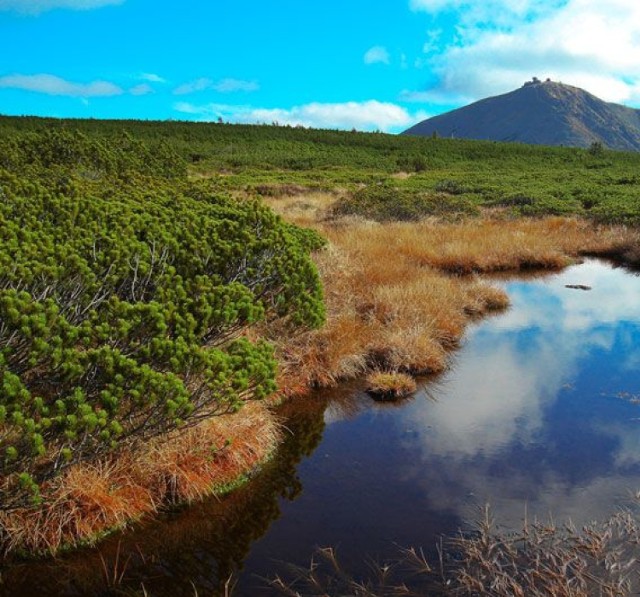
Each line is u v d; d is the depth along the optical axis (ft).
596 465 17.42
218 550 13.92
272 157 194.18
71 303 16.20
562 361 27.22
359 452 18.75
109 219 21.95
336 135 274.98
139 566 13.34
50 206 21.52
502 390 23.82
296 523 14.90
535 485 16.34
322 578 12.75
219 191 36.47
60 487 13.91
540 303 38.37
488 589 11.98
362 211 67.10
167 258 20.95
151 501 14.96
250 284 21.97
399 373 25.32
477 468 17.44
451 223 64.64
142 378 14.28
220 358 15.76
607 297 39.88
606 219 66.90
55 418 12.91
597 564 12.59
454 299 35.09
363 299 32.07
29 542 13.42
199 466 16.34
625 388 23.77
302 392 23.58
